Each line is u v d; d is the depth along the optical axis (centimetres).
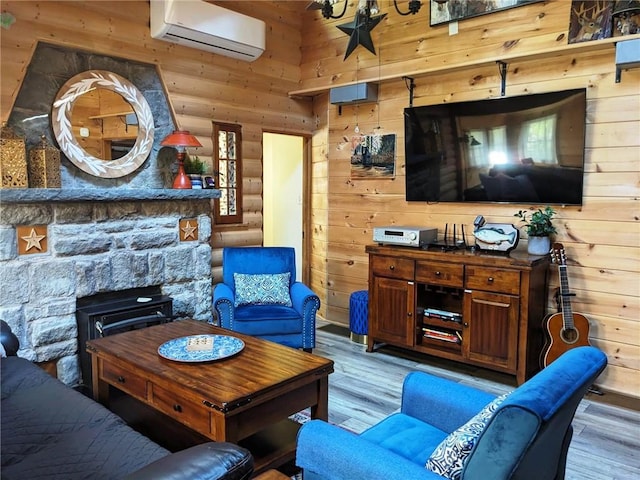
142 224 375
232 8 453
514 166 372
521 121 365
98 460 170
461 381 357
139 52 387
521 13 371
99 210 348
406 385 204
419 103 433
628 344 337
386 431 187
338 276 513
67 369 338
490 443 122
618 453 264
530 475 135
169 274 396
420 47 430
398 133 450
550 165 355
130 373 245
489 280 346
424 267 380
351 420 295
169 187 409
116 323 339
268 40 490
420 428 190
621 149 332
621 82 329
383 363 394
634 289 333
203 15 398
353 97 453
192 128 430
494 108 376
